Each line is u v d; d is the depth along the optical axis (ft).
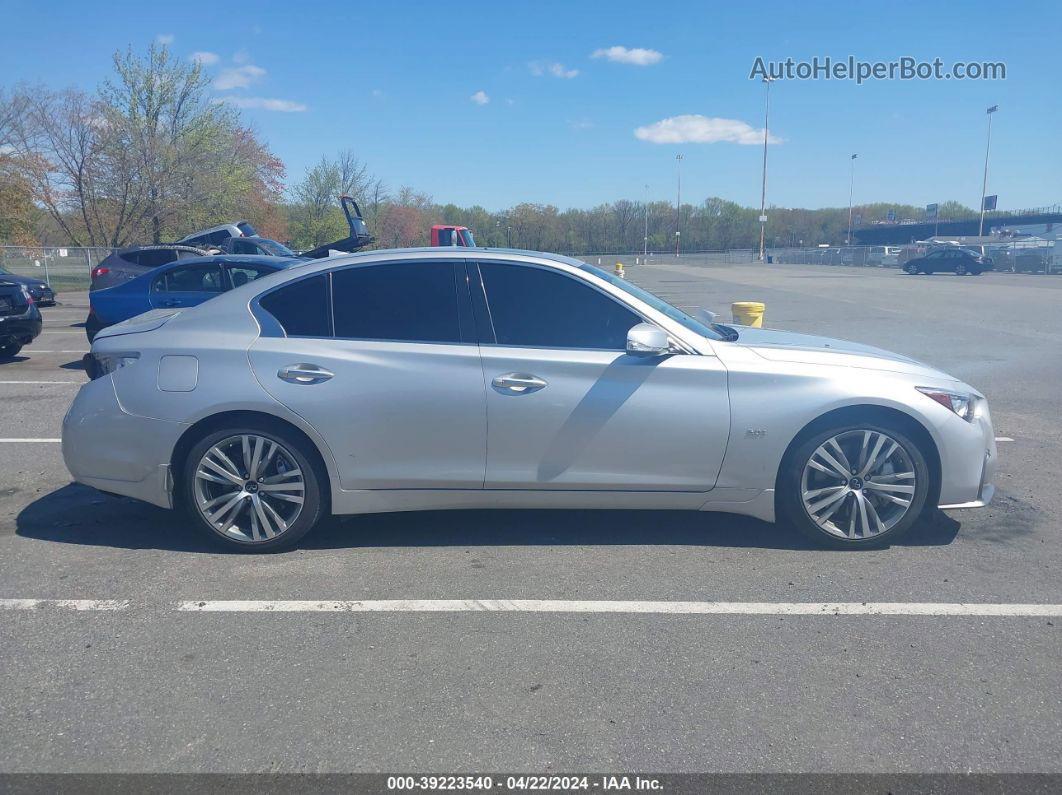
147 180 126.00
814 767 9.18
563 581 14.10
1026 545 15.69
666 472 15.11
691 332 15.40
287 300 15.60
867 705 10.33
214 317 15.65
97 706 10.41
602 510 17.75
